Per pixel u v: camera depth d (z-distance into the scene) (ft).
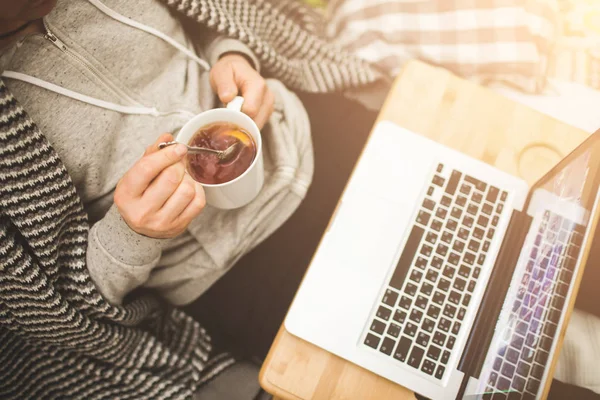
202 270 2.69
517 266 1.96
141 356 2.52
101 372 2.49
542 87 3.12
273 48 3.15
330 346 1.89
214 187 1.81
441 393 1.84
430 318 1.93
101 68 2.11
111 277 2.11
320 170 3.22
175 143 1.72
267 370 1.88
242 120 1.89
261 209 2.71
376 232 2.04
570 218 1.75
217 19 2.49
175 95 2.43
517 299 1.88
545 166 2.17
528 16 3.03
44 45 1.94
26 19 1.68
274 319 3.01
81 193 2.25
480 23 3.09
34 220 1.90
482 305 1.94
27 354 2.49
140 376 2.51
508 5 3.05
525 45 3.03
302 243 3.10
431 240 2.03
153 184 1.72
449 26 3.15
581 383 2.48
